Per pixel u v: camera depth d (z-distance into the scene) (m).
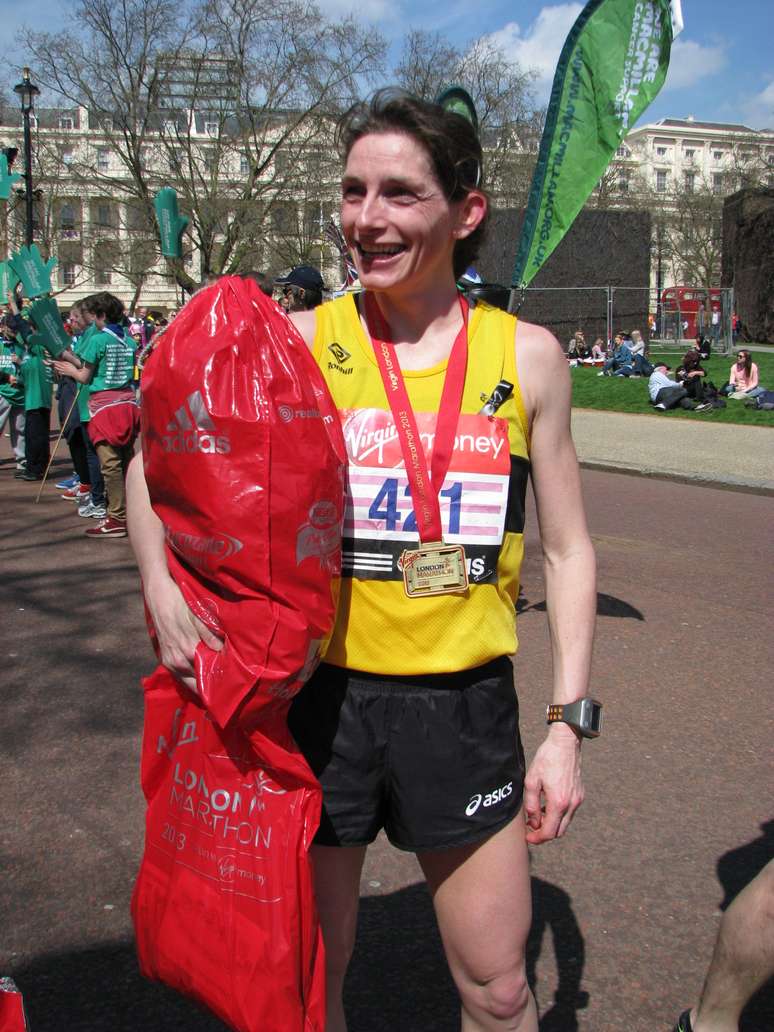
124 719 4.09
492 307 1.76
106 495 8.45
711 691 4.46
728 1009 1.97
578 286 30.56
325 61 31.67
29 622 5.46
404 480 1.61
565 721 1.69
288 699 1.49
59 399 9.73
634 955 2.59
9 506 9.10
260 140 33.12
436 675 1.63
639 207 61.97
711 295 35.28
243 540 1.40
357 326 1.70
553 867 3.00
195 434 1.41
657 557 7.22
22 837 3.14
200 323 1.45
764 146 61.03
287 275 6.35
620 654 4.98
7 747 3.81
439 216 1.61
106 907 2.77
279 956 1.48
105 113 32.47
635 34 4.20
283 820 1.50
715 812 3.34
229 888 1.50
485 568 1.64
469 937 1.67
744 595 6.11
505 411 1.66
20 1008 1.72
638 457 12.59
